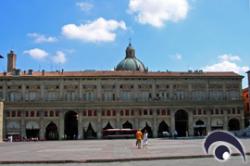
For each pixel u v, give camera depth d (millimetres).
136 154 44656
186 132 141875
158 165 33125
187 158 39594
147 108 141375
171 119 141500
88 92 141375
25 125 137500
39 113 138375
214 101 143000
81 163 36938
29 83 139875
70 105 138750
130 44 171875
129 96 142625
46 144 87125
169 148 56500
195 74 146125
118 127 139750
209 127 142375
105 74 143000
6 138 135625
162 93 143875
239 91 146000
